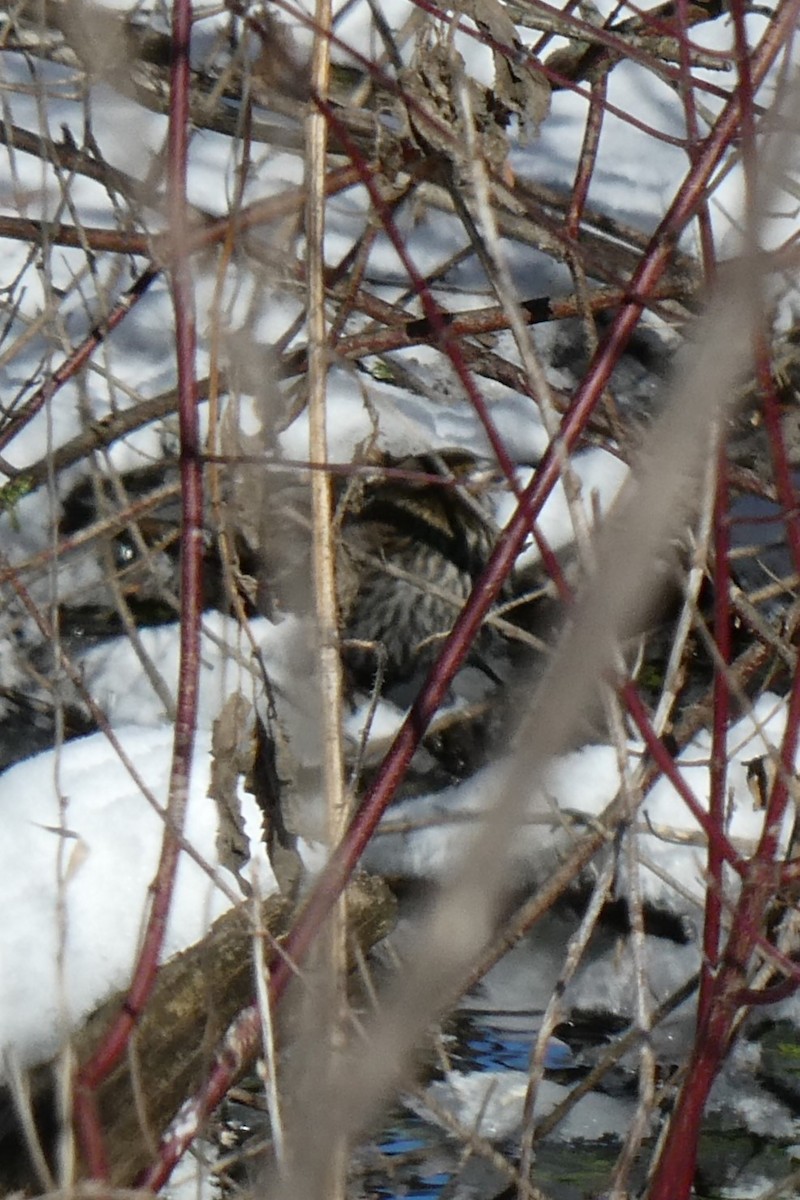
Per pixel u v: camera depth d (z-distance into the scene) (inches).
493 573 195.3
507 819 129.3
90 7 234.4
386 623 393.7
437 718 373.7
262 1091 279.7
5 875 253.0
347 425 390.3
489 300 418.0
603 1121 281.0
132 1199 169.3
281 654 287.1
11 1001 241.0
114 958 249.3
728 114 199.6
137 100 285.4
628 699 194.1
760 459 353.7
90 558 367.6
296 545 277.7
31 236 303.4
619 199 448.8
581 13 380.5
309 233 207.5
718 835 191.3
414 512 392.2
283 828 215.8
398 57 216.2
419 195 369.1
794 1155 273.3
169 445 376.5
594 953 326.6
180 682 201.6
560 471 182.7
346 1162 185.8
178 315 207.2
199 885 258.4
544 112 232.5
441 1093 286.2
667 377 409.7
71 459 332.8
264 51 233.3
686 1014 311.6
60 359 384.5
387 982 285.3
